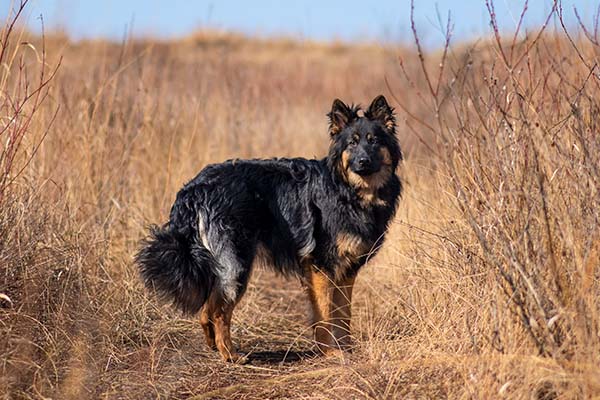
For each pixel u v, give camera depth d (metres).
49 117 8.36
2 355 4.76
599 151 5.18
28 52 9.69
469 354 4.70
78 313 5.76
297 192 6.43
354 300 7.81
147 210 9.09
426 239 6.71
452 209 6.51
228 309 6.07
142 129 9.77
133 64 11.73
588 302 4.41
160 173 9.61
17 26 6.46
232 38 26.53
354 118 6.67
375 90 16.39
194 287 5.89
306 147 12.20
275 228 6.42
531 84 5.89
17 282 5.50
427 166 8.70
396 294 6.71
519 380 4.22
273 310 7.78
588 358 4.08
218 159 10.66
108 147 9.19
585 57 6.81
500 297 4.73
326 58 25.94
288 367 5.95
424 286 6.12
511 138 5.50
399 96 15.26
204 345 6.44
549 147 5.40
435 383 4.71
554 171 5.12
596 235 4.74
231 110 11.60
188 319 6.98
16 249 5.62
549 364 4.22
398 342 5.43
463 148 6.18
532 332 4.37
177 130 10.51
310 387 5.26
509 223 5.10
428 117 13.11
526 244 4.79
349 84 17.30
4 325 5.06
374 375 5.05
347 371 5.20
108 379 5.31
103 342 5.74
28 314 5.26
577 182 5.00
